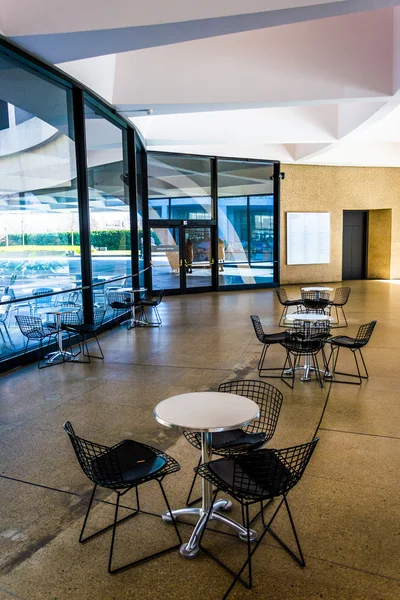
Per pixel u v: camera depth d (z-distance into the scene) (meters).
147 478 2.46
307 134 11.65
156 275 13.47
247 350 6.94
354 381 5.40
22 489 3.15
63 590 2.23
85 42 5.60
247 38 7.98
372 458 3.50
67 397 5.01
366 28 7.84
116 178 9.66
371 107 9.36
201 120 11.70
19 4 5.26
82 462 2.55
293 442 3.80
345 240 17.39
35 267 6.65
